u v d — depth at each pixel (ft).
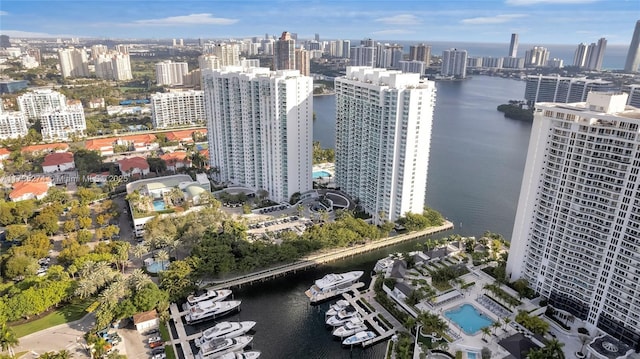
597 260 511.81
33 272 622.95
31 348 503.61
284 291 642.63
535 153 551.59
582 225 515.91
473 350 503.20
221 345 508.12
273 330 560.61
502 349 499.51
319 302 616.39
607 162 477.36
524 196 579.89
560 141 516.32
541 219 561.43
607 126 470.80
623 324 500.74
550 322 546.67
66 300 586.45
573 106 532.32
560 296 561.02
